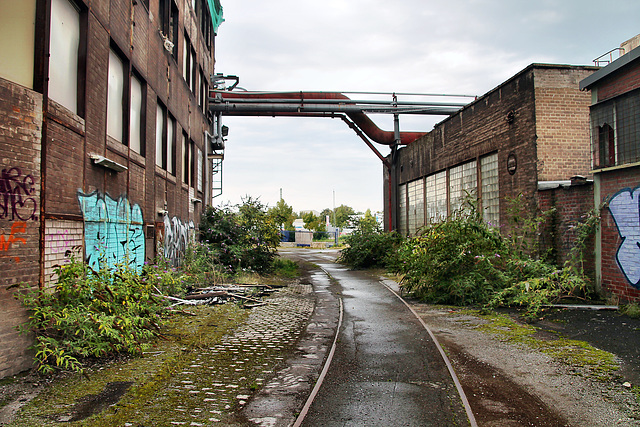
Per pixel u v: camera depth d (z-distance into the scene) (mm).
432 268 10797
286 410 4219
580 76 11641
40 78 5418
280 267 19688
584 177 10969
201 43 18109
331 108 21594
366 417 4043
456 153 16250
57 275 5719
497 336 7125
